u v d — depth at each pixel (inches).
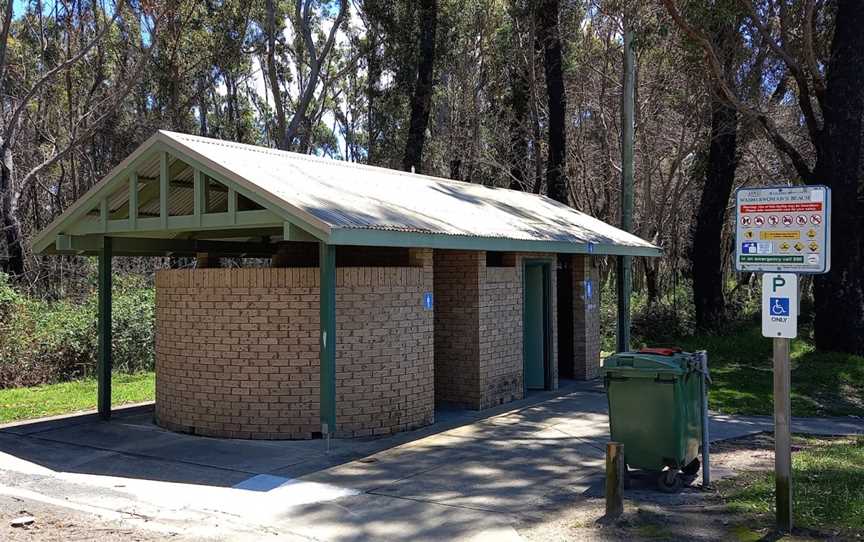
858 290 659.4
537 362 543.2
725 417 447.5
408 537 230.7
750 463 320.8
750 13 624.4
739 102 660.1
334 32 1289.4
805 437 390.3
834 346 660.1
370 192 411.8
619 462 241.8
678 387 270.7
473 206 495.8
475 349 454.9
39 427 406.6
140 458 335.3
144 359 650.2
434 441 365.1
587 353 597.9
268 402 366.9
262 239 507.8
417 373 398.3
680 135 1028.5
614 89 1104.2
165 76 1238.9
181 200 424.5
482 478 297.9
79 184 1366.9
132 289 744.3
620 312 633.6
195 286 383.2
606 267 1285.7
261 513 255.6
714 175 837.8
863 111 675.4
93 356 621.3
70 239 421.7
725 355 717.3
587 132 1219.9
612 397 279.6
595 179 1315.2
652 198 1152.2
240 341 370.9
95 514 256.8
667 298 992.9
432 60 1001.5
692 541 218.4
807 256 219.1
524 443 361.1
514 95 1060.5
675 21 620.1
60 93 1302.9
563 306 611.2
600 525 234.8
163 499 273.1
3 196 924.0
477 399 453.7
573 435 379.9
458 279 460.8
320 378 350.9
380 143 1309.1
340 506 262.2
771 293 225.5
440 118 1306.6
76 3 1123.9
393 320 384.5
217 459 330.0
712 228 839.1
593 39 1107.9
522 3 868.0
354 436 370.3
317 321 365.7
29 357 585.3
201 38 1244.5
